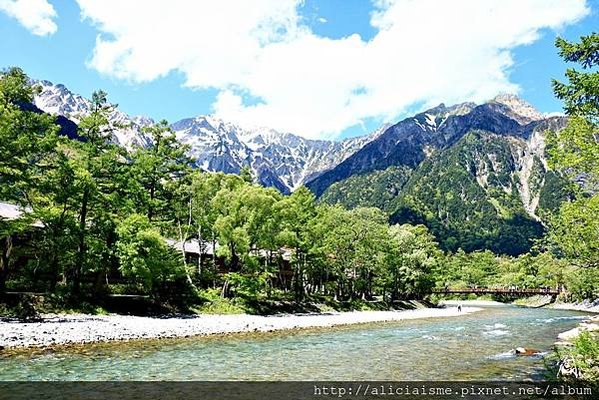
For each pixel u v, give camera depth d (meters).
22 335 26.38
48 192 35.28
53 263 38.22
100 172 39.53
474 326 48.97
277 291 65.12
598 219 18.64
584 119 15.38
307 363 23.50
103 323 33.44
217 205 50.94
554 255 83.50
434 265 91.75
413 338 36.16
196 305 47.91
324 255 67.31
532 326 49.12
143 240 39.34
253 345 30.52
